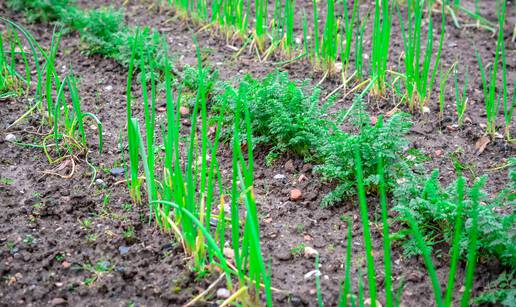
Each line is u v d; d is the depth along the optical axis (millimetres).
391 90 2541
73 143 2273
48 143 2287
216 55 2729
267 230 2053
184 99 2465
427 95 2480
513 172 1990
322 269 1962
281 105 2201
